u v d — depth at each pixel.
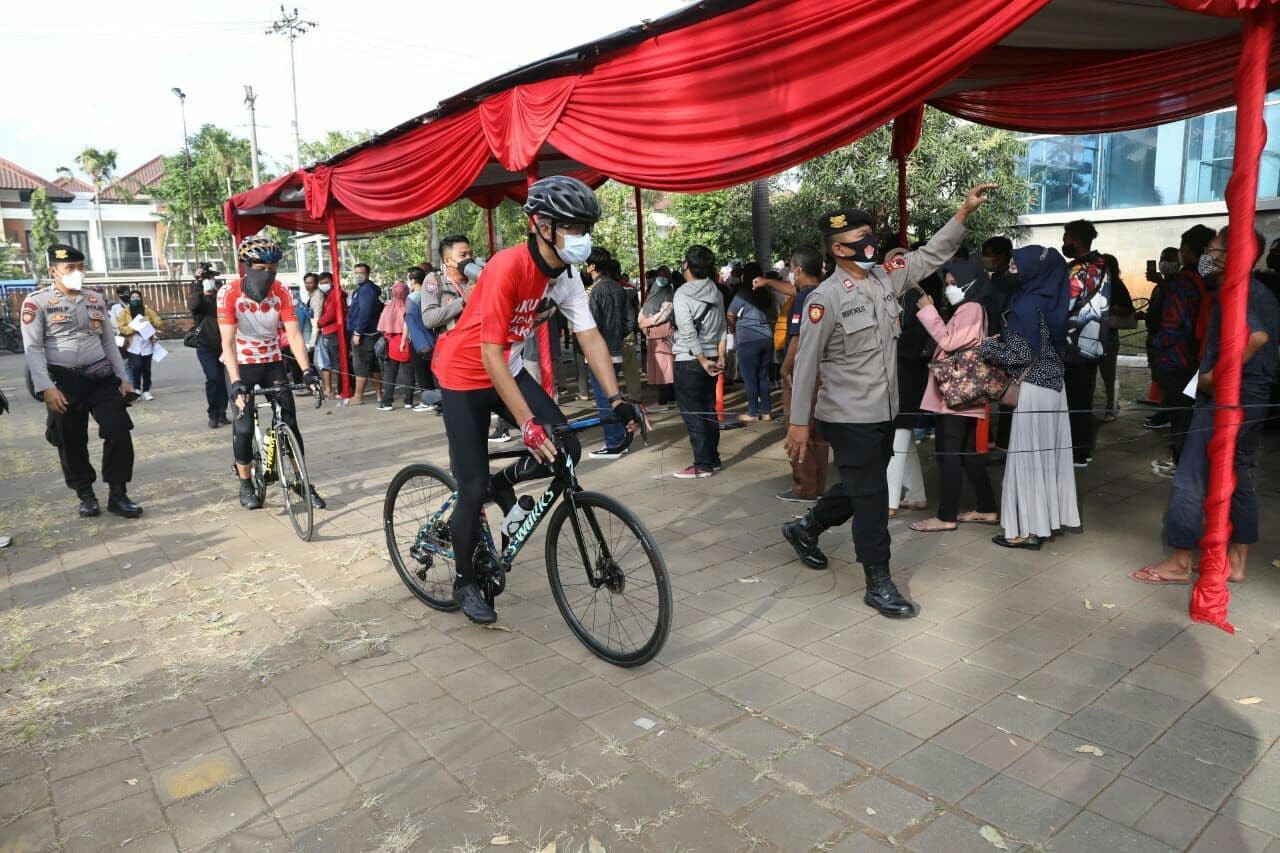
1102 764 2.71
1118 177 15.92
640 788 2.66
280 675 3.51
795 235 17.77
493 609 3.86
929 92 3.84
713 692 3.25
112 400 5.87
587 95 5.42
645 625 3.55
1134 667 3.32
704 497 6.00
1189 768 2.67
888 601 3.88
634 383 10.63
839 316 3.76
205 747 2.98
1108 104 6.90
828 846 2.37
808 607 4.03
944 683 3.26
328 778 2.78
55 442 5.95
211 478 7.14
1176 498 3.98
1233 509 3.90
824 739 2.90
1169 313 5.56
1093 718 2.97
